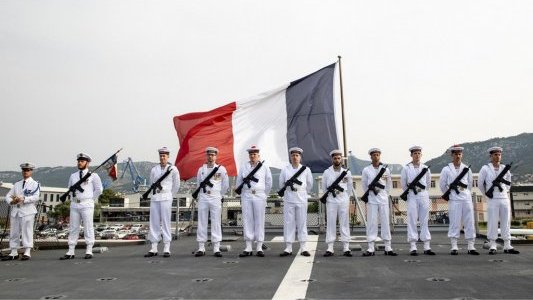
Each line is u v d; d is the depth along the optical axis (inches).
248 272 213.2
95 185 310.7
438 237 400.8
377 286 171.5
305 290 165.5
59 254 327.9
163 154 309.9
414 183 296.8
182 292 165.3
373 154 299.7
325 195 295.0
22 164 309.0
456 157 301.3
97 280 196.5
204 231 301.0
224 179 311.1
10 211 309.3
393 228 450.0
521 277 189.2
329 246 288.2
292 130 436.8
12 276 212.2
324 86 442.9
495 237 289.9
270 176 310.5
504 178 295.0
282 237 422.3
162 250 337.7
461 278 187.5
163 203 304.2
